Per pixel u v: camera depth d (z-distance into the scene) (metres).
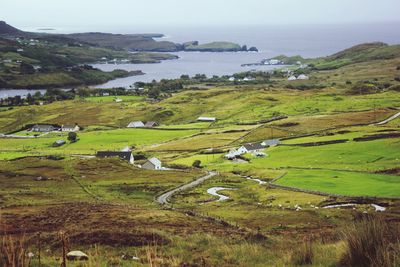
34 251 35.09
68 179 130.88
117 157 166.00
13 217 57.53
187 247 37.78
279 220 73.56
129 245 38.62
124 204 89.62
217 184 124.81
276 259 29.16
